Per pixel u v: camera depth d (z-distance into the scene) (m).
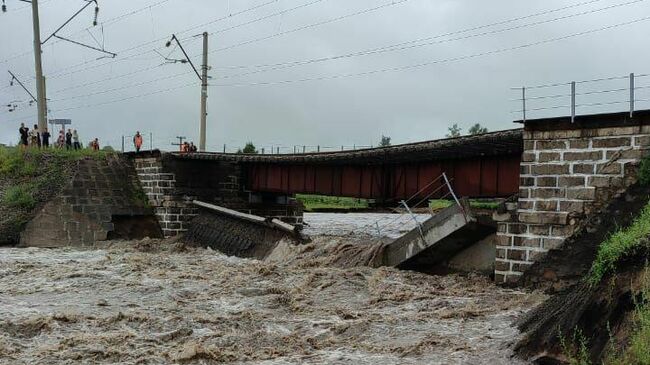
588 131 20.05
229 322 17.27
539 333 13.02
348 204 76.56
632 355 10.40
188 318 17.55
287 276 24.80
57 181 41.88
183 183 42.66
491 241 24.34
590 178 19.97
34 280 24.52
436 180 29.70
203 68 47.97
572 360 11.48
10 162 43.00
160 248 37.44
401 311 18.56
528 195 21.36
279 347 14.77
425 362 13.16
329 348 14.70
